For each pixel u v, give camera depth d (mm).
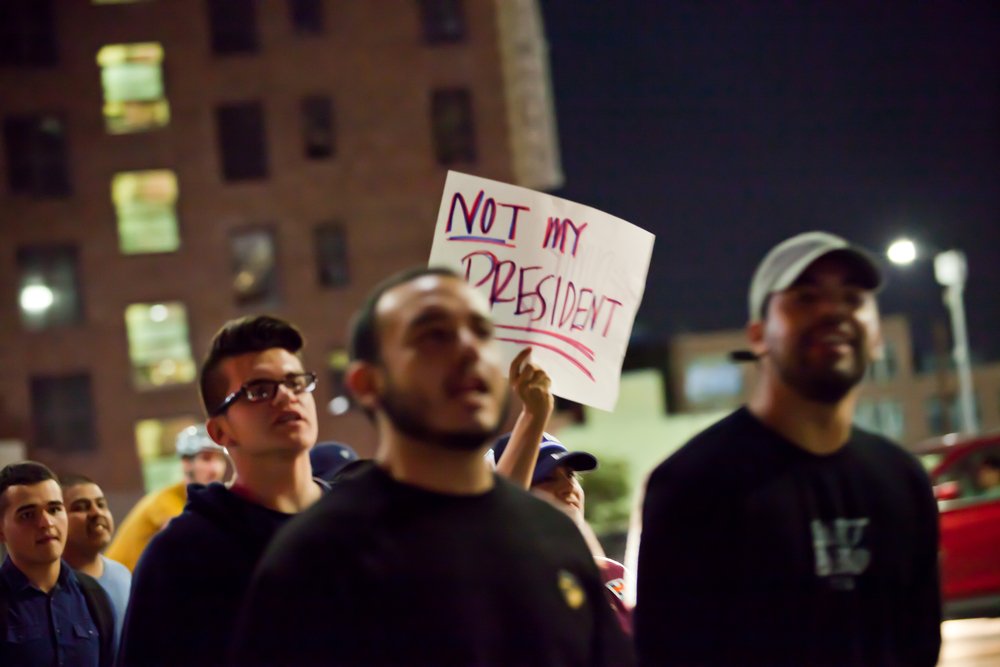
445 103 37188
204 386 3736
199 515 3568
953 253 37562
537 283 4426
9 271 36031
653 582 2963
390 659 2578
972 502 11344
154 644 3438
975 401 61438
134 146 36562
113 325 36281
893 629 2963
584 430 48969
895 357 61125
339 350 36688
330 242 36781
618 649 2832
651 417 49031
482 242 4418
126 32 36688
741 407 3043
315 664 2600
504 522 2729
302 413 3680
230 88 36812
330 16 37031
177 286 36469
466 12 37219
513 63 37250
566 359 4426
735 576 2896
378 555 2625
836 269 2932
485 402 2668
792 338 2912
